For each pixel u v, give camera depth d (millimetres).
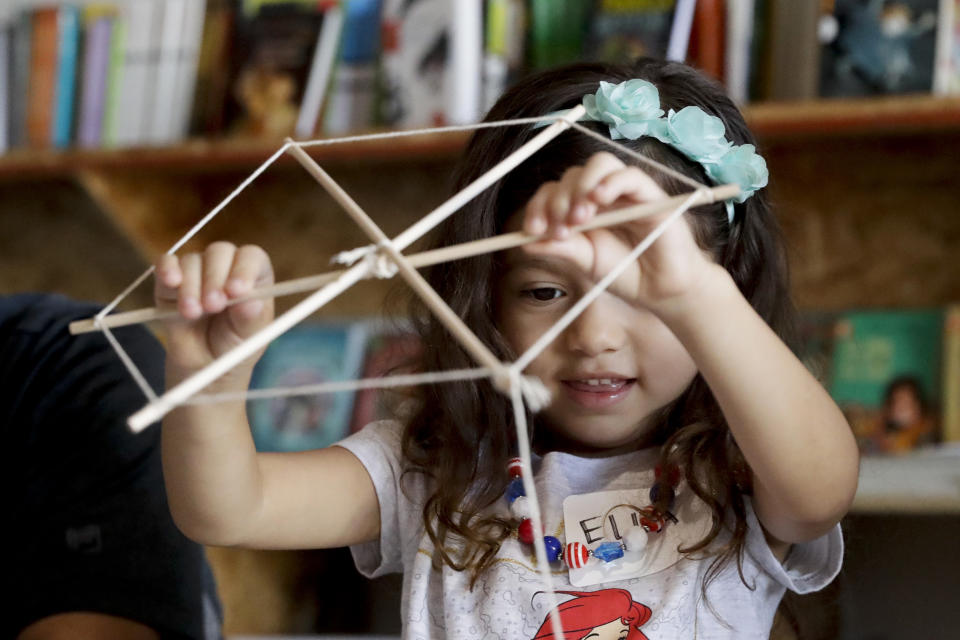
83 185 1726
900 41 1483
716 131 830
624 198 626
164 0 1797
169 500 737
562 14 1572
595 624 828
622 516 866
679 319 651
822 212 1661
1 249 2004
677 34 1521
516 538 875
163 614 832
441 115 1617
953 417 1511
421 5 1652
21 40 1826
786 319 1015
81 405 882
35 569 829
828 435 705
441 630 869
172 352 640
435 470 920
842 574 1109
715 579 840
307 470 866
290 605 1811
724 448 870
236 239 1908
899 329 1576
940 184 1623
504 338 873
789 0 1510
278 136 1710
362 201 1851
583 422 841
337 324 1821
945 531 1623
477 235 907
